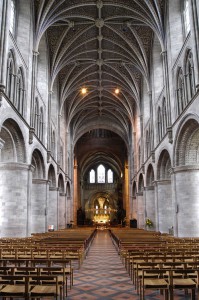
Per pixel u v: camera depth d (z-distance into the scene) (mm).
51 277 6426
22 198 20031
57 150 35688
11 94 18625
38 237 19375
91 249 21578
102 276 11023
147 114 35438
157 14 24328
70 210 48219
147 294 8531
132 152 48406
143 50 30469
